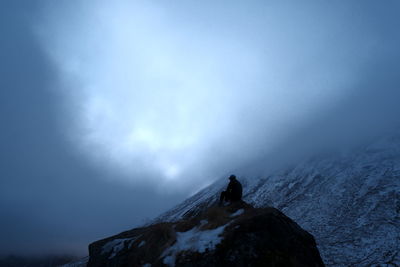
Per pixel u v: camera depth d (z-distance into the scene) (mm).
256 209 9344
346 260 17719
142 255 8344
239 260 6953
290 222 8711
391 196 27906
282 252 7348
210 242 7609
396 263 14938
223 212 9648
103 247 10133
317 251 8328
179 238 8305
